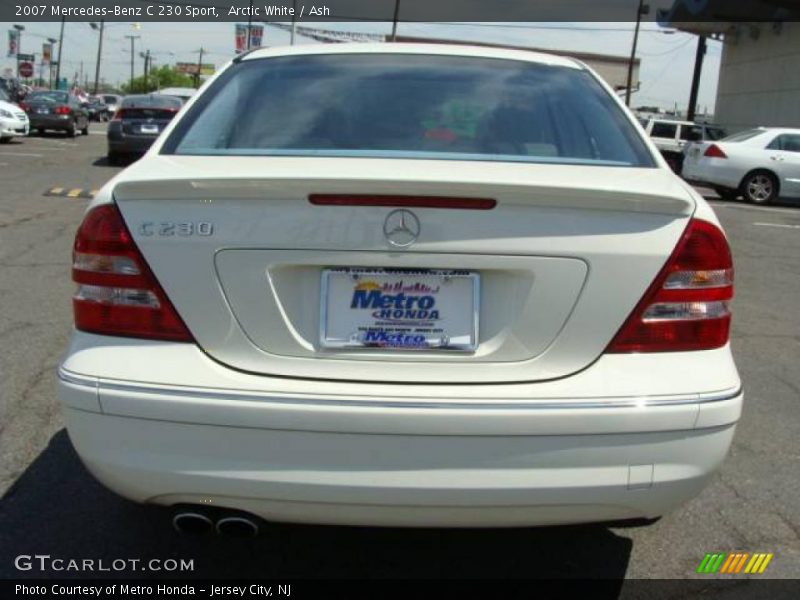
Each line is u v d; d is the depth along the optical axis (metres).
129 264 2.16
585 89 2.95
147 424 2.10
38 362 4.39
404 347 2.13
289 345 2.13
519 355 2.14
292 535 2.89
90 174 13.55
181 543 2.81
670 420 2.10
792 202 15.67
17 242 7.57
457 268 2.11
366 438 2.05
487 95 2.83
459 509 2.10
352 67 2.96
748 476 3.41
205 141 2.59
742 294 6.98
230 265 2.12
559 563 2.77
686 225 2.18
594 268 2.12
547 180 2.16
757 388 4.50
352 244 2.10
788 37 25.34
